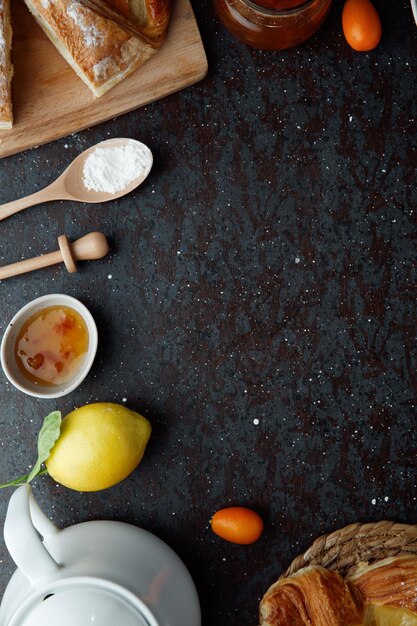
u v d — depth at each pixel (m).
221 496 0.82
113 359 0.82
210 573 0.81
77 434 0.76
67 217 0.82
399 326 0.82
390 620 0.75
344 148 0.82
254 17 0.75
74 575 0.69
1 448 0.81
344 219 0.82
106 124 0.82
